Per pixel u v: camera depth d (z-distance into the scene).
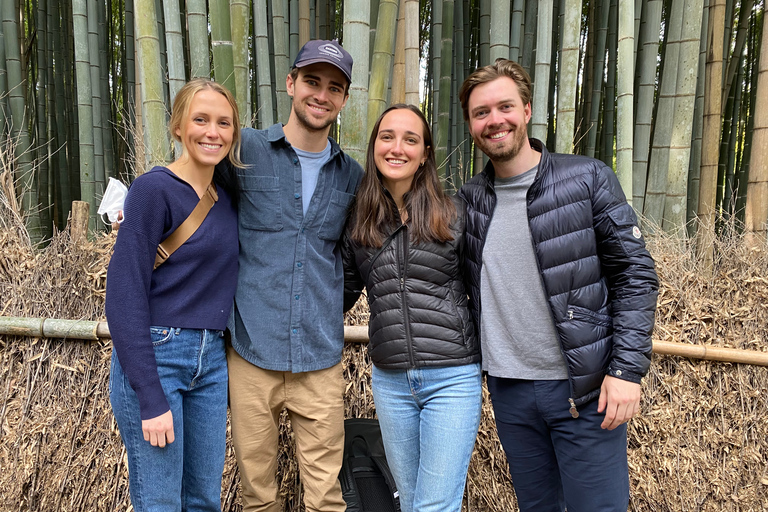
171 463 1.19
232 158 1.27
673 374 1.93
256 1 3.40
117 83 5.77
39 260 1.88
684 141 2.49
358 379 1.92
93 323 1.77
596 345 1.22
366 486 1.61
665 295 1.99
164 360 1.17
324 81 1.32
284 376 1.39
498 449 1.92
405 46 2.38
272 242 1.35
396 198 1.38
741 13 4.39
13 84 3.78
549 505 1.42
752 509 1.90
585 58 5.05
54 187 5.26
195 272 1.21
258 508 1.44
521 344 1.29
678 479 1.92
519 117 1.24
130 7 4.32
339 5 5.76
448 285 1.32
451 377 1.29
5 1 3.69
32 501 1.82
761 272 1.95
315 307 1.38
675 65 2.64
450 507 1.27
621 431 1.28
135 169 2.26
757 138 2.41
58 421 1.81
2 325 1.76
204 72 2.17
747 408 1.89
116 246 1.10
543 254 1.24
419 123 1.28
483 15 3.77
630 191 2.39
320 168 1.39
